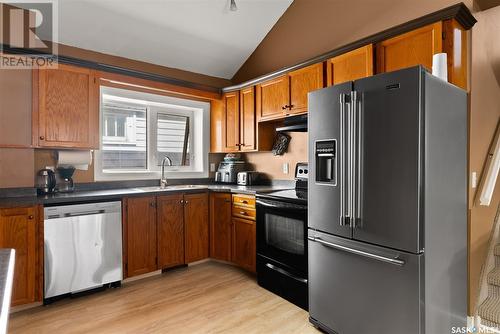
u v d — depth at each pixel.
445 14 1.96
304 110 2.92
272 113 3.29
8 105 2.46
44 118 2.60
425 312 1.64
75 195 2.62
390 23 2.65
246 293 2.70
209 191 3.50
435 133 1.72
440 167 1.77
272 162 3.72
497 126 2.59
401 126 1.67
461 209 2.01
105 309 2.39
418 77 1.61
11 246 2.25
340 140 1.97
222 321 2.22
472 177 2.17
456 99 1.94
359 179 1.87
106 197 2.69
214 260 3.61
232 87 3.78
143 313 2.33
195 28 3.39
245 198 3.13
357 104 1.87
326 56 2.71
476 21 2.10
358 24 2.89
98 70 2.92
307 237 2.35
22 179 2.63
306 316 2.31
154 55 3.52
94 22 2.95
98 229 2.65
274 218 2.71
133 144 3.61
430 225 1.69
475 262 2.22
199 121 4.11
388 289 1.73
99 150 3.22
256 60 3.96
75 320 2.22
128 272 2.84
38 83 2.58
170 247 3.16
